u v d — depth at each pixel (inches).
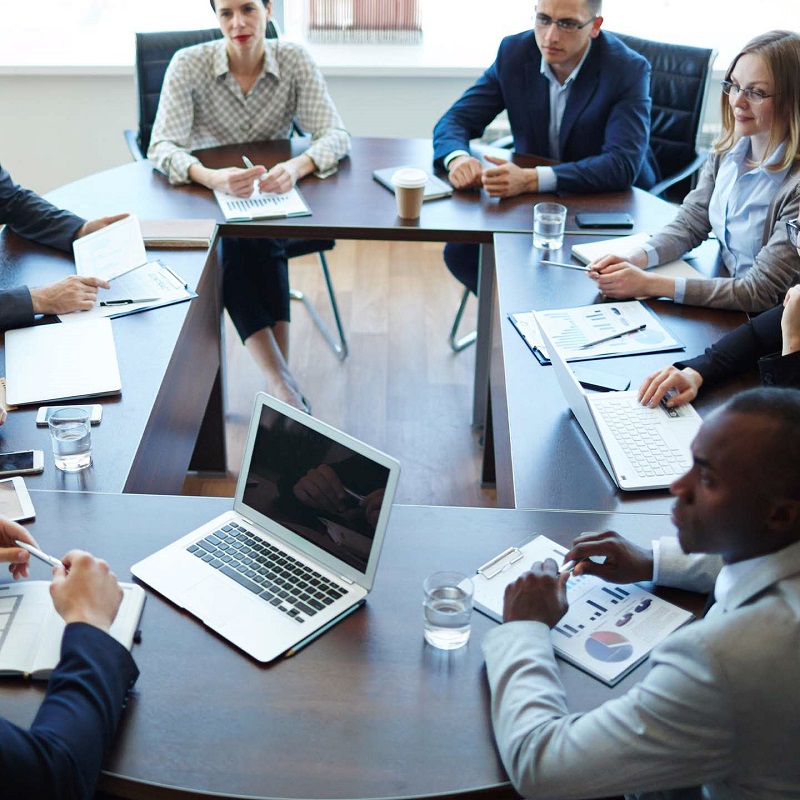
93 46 168.1
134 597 55.5
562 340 87.2
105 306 90.9
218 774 46.1
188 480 121.0
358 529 57.0
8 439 71.3
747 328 80.4
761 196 95.6
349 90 166.9
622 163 118.3
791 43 90.0
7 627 53.0
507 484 76.2
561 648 53.5
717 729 42.0
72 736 44.4
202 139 129.2
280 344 135.4
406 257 179.2
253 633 54.0
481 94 131.5
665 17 175.9
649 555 58.2
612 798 53.1
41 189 173.8
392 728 48.8
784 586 43.9
